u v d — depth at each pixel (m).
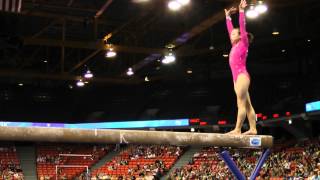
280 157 31.89
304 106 32.94
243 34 8.37
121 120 43.91
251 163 31.95
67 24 28.23
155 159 39.12
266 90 36.75
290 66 36.28
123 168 37.91
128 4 24.44
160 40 30.86
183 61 38.78
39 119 44.34
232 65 8.41
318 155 29.12
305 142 34.12
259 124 36.06
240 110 8.15
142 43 30.52
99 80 37.22
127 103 44.47
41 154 42.84
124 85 45.03
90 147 44.12
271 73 37.16
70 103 45.75
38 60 36.66
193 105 40.88
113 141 6.90
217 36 32.09
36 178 38.59
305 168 27.27
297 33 28.42
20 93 44.38
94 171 38.16
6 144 43.53
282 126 36.38
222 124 38.31
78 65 33.66
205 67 40.66
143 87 44.22
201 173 32.84
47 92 45.19
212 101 40.09
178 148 40.66
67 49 35.66
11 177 37.31
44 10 23.89
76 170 39.56
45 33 30.09
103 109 45.09
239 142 7.80
